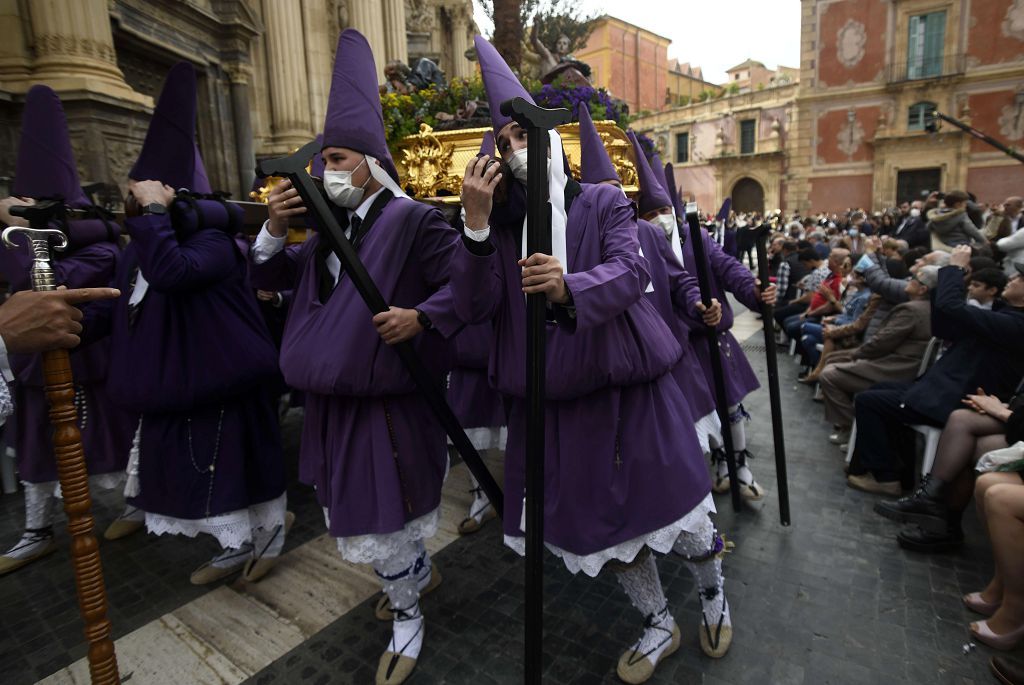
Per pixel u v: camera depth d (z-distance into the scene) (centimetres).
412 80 425
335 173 193
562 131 358
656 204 301
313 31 868
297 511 320
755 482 340
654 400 180
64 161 250
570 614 225
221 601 240
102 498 342
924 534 263
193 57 716
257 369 237
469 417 303
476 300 166
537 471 145
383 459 192
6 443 345
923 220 880
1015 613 200
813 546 271
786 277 810
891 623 217
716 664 198
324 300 202
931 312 310
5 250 244
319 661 205
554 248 167
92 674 155
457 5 1373
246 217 344
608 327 166
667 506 170
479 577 252
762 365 639
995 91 2216
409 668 196
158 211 212
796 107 2773
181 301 228
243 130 792
